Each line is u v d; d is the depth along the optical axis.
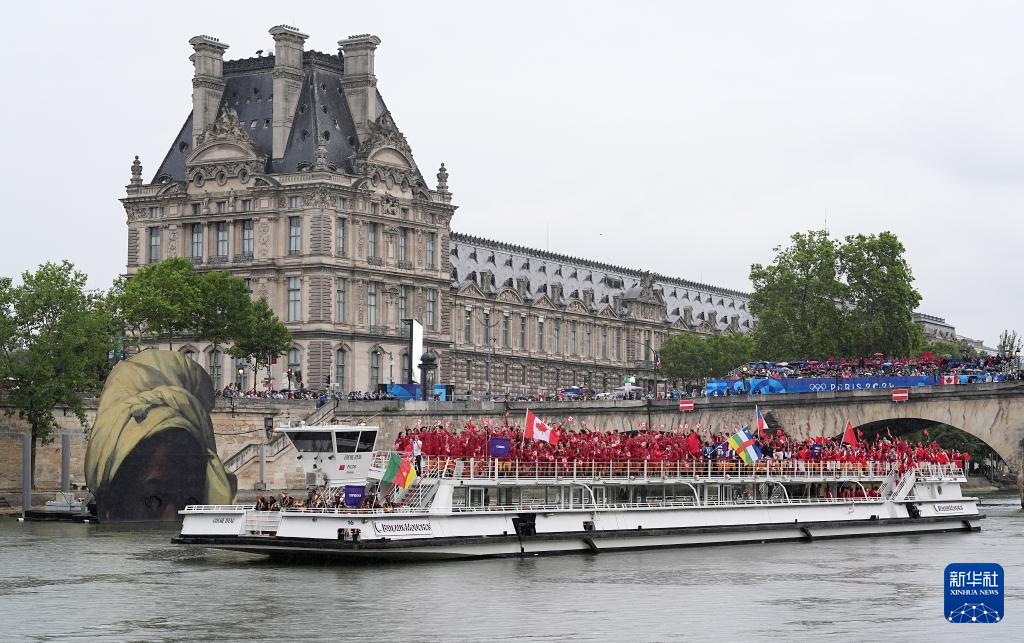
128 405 123.38
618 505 99.81
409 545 88.25
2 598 77.50
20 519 127.00
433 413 164.88
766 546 103.75
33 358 140.62
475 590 79.44
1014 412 137.12
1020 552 100.06
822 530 109.88
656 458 102.31
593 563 91.38
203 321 174.88
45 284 144.00
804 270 195.88
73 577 85.25
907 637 67.69
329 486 94.50
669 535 101.19
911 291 192.38
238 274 194.00
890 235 194.00
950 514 118.31
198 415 125.25
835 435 146.75
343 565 88.81
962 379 143.62
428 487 91.62
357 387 192.75
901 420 145.00
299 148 194.12
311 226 189.62
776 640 66.75
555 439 99.81
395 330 199.62
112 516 121.56
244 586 80.75
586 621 70.75
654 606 75.12
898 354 192.38
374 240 197.75
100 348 146.38
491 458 94.50
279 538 88.06
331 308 189.88
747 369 175.62
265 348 177.25
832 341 190.25
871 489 116.38
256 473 153.12
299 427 96.81
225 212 195.50
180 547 100.75
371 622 70.19
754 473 108.19
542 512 94.94
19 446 141.25
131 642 66.00
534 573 86.06
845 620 71.75
